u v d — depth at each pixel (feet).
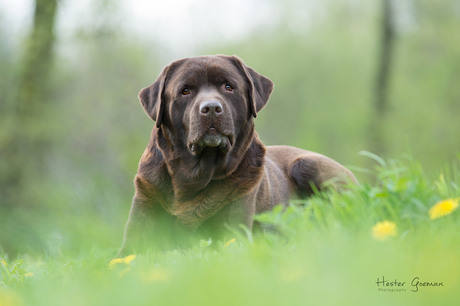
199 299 8.85
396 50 90.43
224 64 19.84
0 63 64.39
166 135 20.04
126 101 74.64
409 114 89.45
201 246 15.93
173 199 19.97
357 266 10.93
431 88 89.45
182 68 19.79
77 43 61.26
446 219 14.28
